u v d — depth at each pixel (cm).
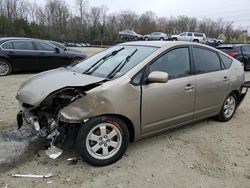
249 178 356
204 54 485
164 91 403
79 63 475
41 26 6094
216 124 539
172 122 431
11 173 345
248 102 728
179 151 418
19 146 412
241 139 474
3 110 579
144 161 385
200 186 335
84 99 340
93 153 360
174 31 7750
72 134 360
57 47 1156
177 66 432
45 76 411
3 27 5516
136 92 372
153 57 402
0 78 984
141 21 7531
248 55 1440
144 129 395
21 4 6406
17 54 1061
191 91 444
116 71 389
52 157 362
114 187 326
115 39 5981
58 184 327
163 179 346
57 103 367
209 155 411
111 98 351
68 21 6750
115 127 366
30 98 363
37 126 376
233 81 533
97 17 6950
